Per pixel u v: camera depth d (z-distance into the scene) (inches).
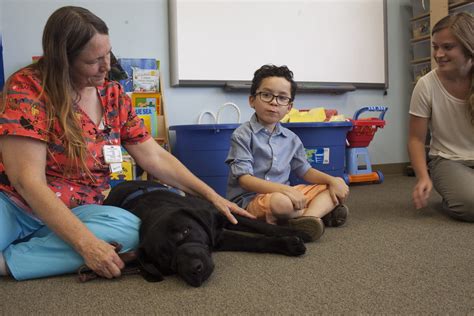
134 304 30.9
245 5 107.3
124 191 48.9
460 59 58.2
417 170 63.6
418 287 32.5
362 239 48.6
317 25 114.9
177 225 36.6
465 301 29.6
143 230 39.2
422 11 119.7
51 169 41.3
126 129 47.8
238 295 32.0
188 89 104.8
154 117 95.5
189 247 35.1
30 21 93.5
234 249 44.5
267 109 57.7
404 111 127.0
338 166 93.6
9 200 39.4
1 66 89.8
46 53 38.3
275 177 58.6
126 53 100.1
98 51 37.9
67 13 37.4
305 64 114.6
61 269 37.9
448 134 65.3
